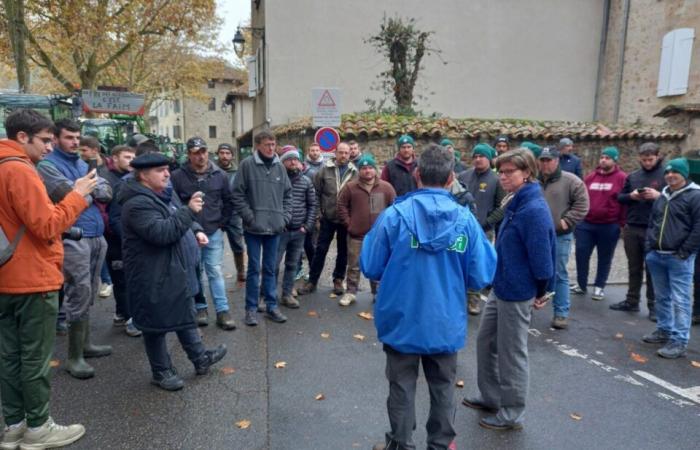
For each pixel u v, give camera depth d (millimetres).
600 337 5137
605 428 3391
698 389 4004
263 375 4051
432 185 2646
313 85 14531
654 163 5715
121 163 4965
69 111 10750
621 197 5969
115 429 3221
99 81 26094
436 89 15609
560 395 3854
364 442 3152
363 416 3455
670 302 4891
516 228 3146
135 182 3490
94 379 3904
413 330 2564
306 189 5688
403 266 2568
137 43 21547
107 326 5086
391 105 14453
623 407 3684
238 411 3479
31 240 2795
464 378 4105
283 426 3311
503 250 3201
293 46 14352
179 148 19234
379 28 14812
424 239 2523
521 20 15984
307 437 3193
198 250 4195
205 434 3191
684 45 13688
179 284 3594
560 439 3246
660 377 4211
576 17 16344
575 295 6680
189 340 3889
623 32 15656
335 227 6191
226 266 7789
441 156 2639
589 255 6566
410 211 2592
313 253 6789
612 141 10938
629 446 3189
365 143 9734
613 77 16156
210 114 45094
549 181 5371
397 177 6258
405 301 2568
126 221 3424
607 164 6238
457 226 2568
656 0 14602
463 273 2652
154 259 3504
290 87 14406
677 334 4652
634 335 5215
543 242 3059
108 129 12867
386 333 2646
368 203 5730
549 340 5027
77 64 19391
